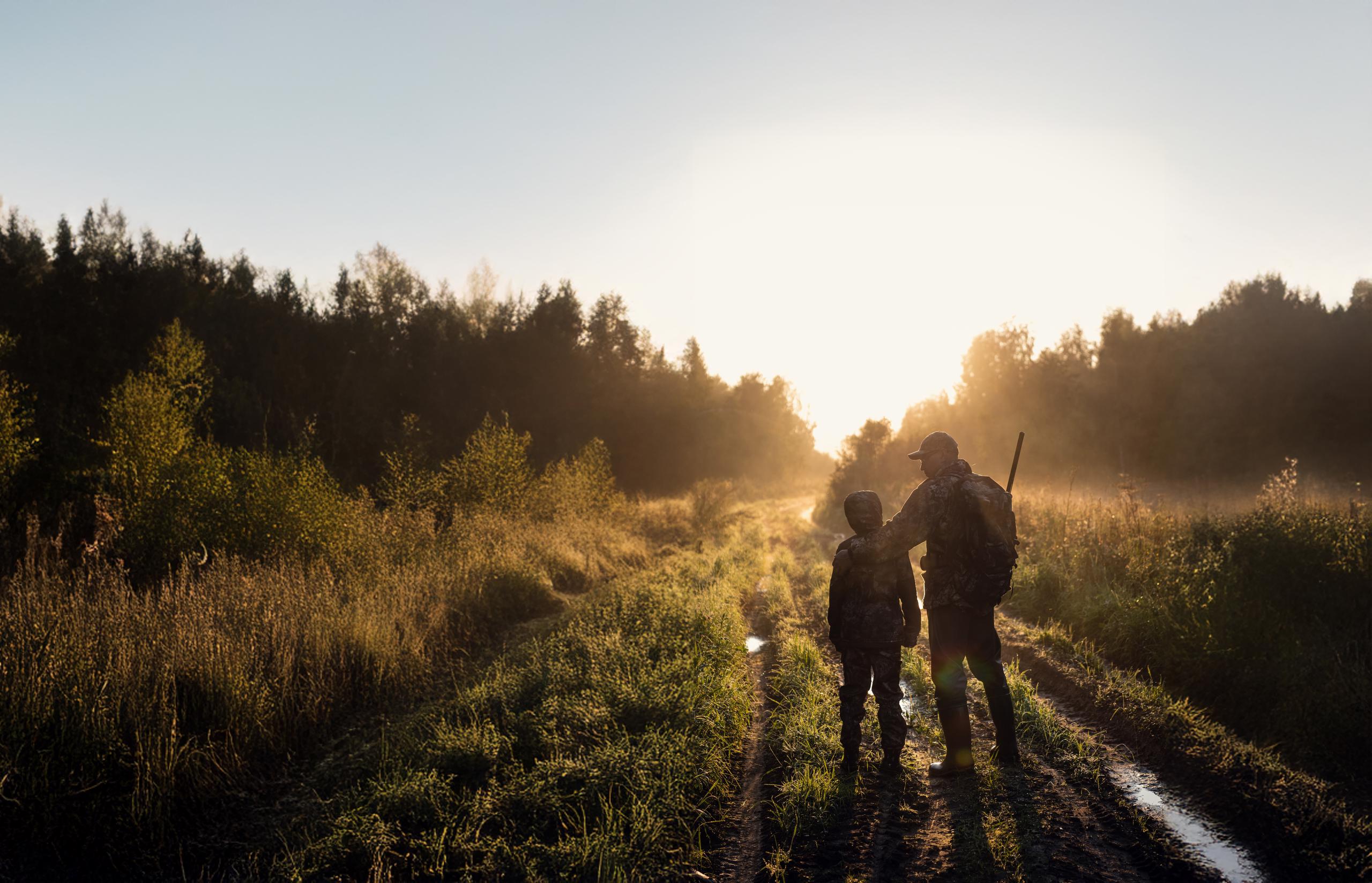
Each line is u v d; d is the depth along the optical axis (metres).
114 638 5.09
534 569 10.64
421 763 4.40
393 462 15.67
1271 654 5.59
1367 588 6.22
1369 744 4.31
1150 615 6.80
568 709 4.96
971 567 4.13
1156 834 3.41
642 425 48.31
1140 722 4.80
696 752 4.46
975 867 3.15
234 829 3.96
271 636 5.98
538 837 3.56
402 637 7.09
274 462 11.32
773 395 69.88
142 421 11.05
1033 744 4.62
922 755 4.49
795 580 12.16
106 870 3.49
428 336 43.88
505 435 17.31
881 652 4.18
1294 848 3.20
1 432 10.09
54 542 8.05
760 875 3.24
